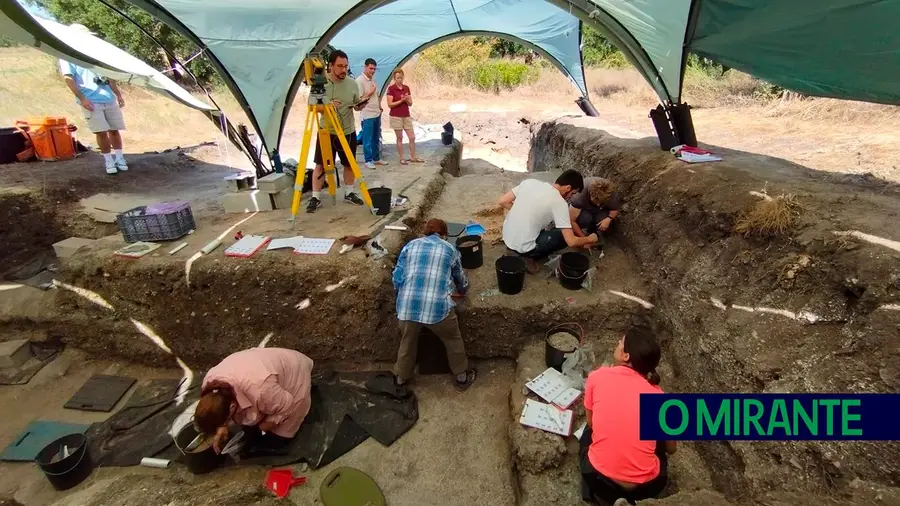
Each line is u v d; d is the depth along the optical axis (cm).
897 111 566
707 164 436
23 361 421
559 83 1376
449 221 556
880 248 244
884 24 285
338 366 411
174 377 412
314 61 437
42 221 530
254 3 473
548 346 356
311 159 802
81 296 415
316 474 315
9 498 303
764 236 307
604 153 595
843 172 392
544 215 411
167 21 484
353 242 418
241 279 391
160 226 430
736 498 237
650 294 396
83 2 1332
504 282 399
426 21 855
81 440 327
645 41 506
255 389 291
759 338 269
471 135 1139
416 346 368
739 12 390
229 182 536
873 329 220
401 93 708
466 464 320
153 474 316
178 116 1070
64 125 700
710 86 945
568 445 296
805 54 358
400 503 295
